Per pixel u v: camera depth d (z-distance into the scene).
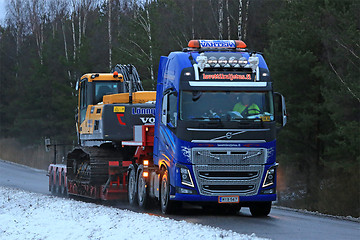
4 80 159.88
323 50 70.44
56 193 53.91
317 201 65.38
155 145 36.00
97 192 42.59
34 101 131.12
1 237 26.31
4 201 41.19
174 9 98.75
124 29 108.81
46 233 26.25
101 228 25.84
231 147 31.41
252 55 32.56
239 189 31.80
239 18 78.81
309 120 67.56
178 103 31.64
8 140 140.50
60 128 128.62
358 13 64.69
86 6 134.88
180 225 25.19
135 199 38.41
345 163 62.34
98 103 45.81
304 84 70.06
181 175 31.53
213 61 31.89
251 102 31.81
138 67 95.44
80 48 113.31
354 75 63.81
